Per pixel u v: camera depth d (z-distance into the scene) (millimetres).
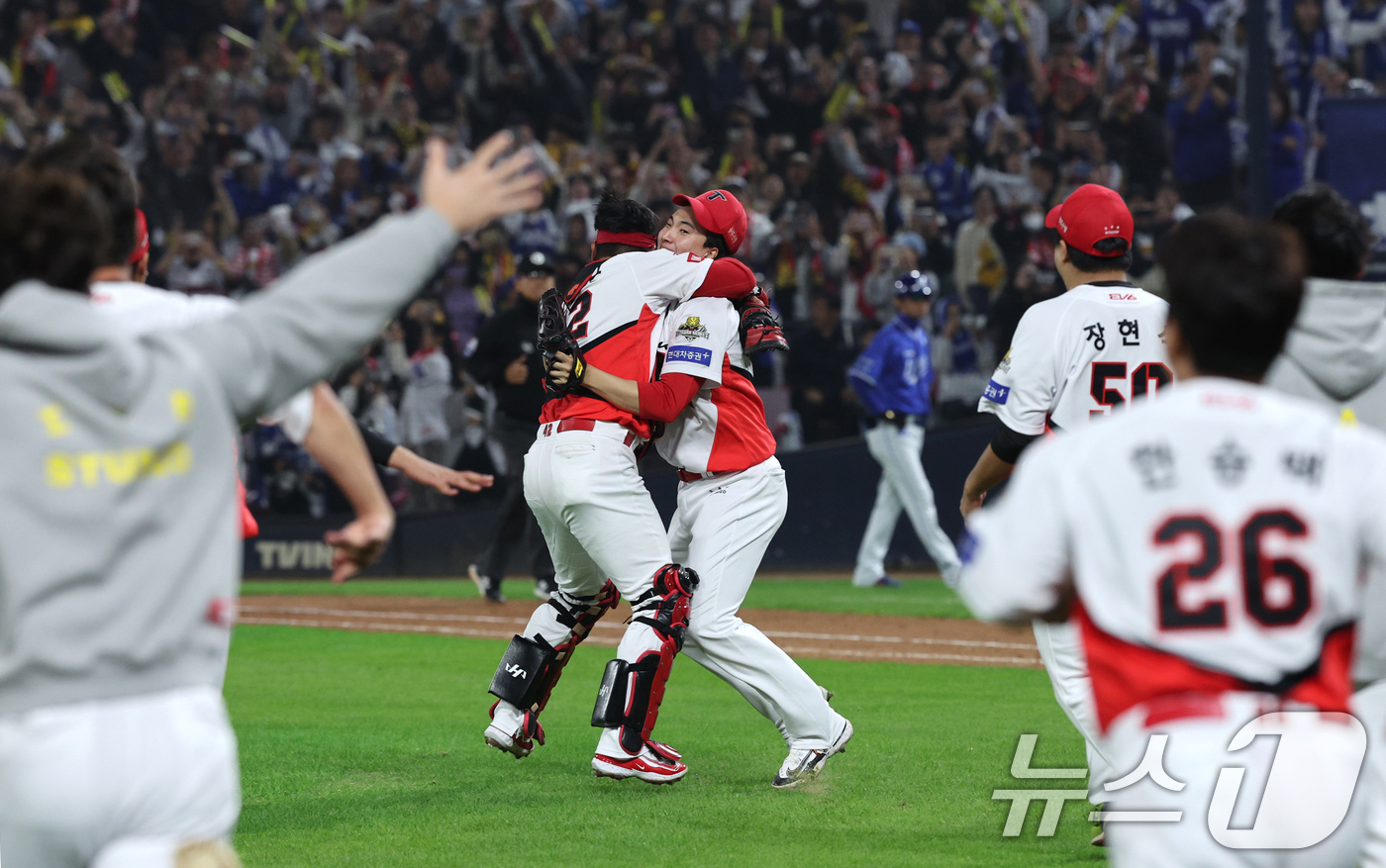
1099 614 4957
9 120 43250
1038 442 10031
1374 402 7418
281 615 25969
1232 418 5012
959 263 35844
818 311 34656
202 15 47656
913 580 30703
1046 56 43719
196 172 41594
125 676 4785
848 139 39844
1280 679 4848
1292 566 4871
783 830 10422
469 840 10164
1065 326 9859
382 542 6020
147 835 4801
